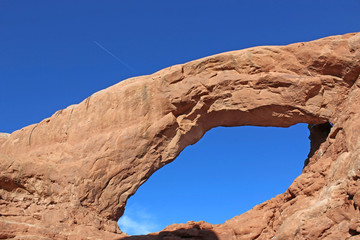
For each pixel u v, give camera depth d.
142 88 20.59
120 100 20.69
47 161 20.39
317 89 19.08
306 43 19.39
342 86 18.86
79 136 20.73
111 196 19.73
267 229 20.22
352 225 14.48
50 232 17.77
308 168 19.61
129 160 19.91
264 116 19.97
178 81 20.28
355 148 16.31
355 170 15.34
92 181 19.70
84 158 20.09
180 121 20.23
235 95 19.78
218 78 19.84
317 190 17.55
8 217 17.67
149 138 20.02
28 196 18.98
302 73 19.27
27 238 16.95
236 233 20.86
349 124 17.38
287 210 18.17
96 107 21.03
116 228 19.75
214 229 21.22
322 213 15.79
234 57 19.91
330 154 18.19
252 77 19.56
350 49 18.45
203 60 20.20
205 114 20.30
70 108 21.88
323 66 18.94
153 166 20.02
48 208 18.97
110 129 20.42
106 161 19.95
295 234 15.97
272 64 19.55
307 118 19.36
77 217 18.88
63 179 19.73
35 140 21.67
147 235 20.33
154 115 20.20
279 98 19.28
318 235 15.41
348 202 15.29
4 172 18.78
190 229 20.61
